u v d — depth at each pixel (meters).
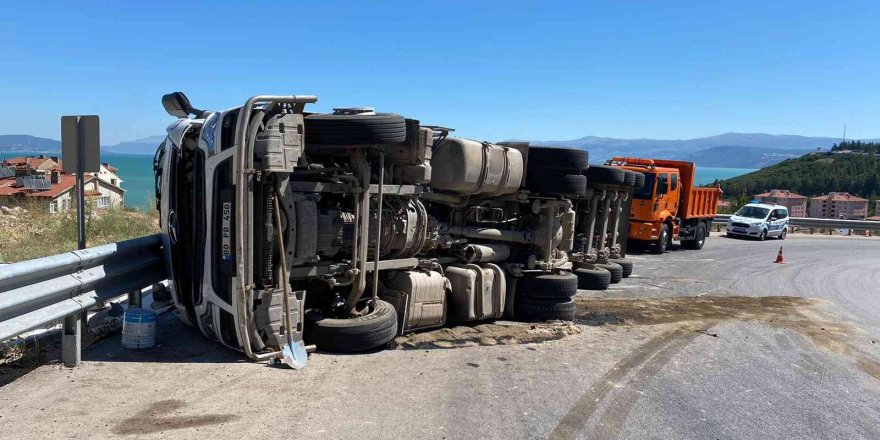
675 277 15.98
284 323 6.11
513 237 9.33
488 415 5.20
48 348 5.96
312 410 4.95
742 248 26.14
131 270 6.46
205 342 6.52
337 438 4.47
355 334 6.64
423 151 7.40
